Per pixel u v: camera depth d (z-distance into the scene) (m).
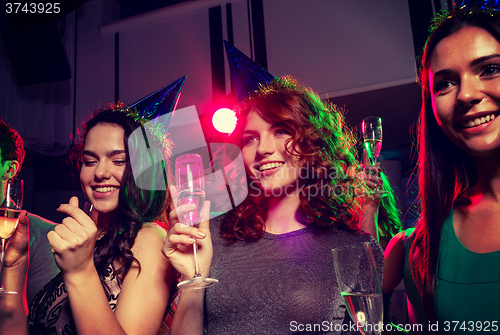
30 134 5.65
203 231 1.12
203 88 5.55
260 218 1.30
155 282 1.14
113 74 5.93
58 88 5.87
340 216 1.36
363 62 4.92
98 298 1.00
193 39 5.71
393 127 6.14
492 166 1.05
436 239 1.14
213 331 1.18
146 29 5.95
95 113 1.48
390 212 1.71
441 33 1.06
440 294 1.06
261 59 5.35
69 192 6.13
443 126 1.06
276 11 5.43
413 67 4.68
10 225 1.18
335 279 1.20
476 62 0.97
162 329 1.36
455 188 1.19
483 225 1.06
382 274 1.26
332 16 5.16
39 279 1.52
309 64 5.14
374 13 4.97
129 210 1.26
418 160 1.31
